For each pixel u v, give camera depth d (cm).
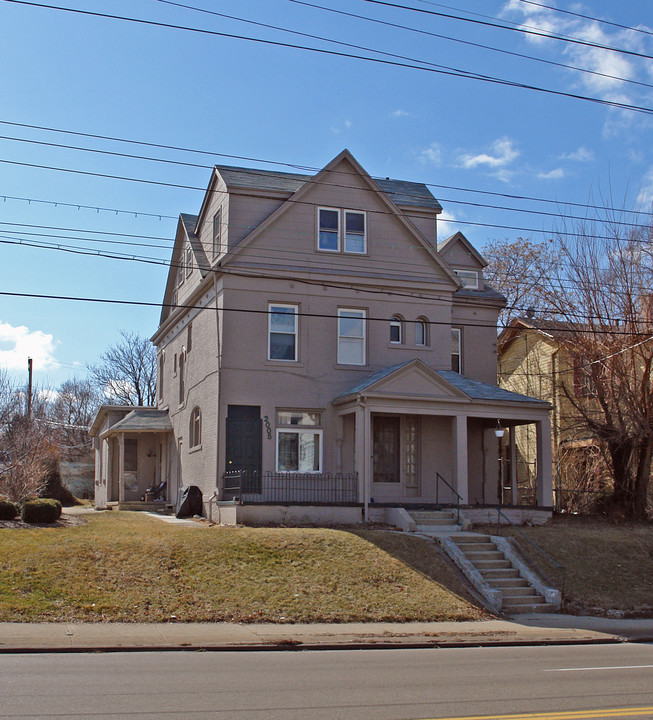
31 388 4312
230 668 1112
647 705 920
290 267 2661
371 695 941
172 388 3338
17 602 1482
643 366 2681
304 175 2872
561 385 2905
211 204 2894
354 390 2520
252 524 2253
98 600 1549
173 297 3419
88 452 6881
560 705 911
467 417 2589
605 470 2867
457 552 2025
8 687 928
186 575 1722
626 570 2120
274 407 2589
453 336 3052
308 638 1405
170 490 3234
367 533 2072
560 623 1702
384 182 3086
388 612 1656
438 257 2831
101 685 952
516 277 4394
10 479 2730
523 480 3669
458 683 1037
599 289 2722
